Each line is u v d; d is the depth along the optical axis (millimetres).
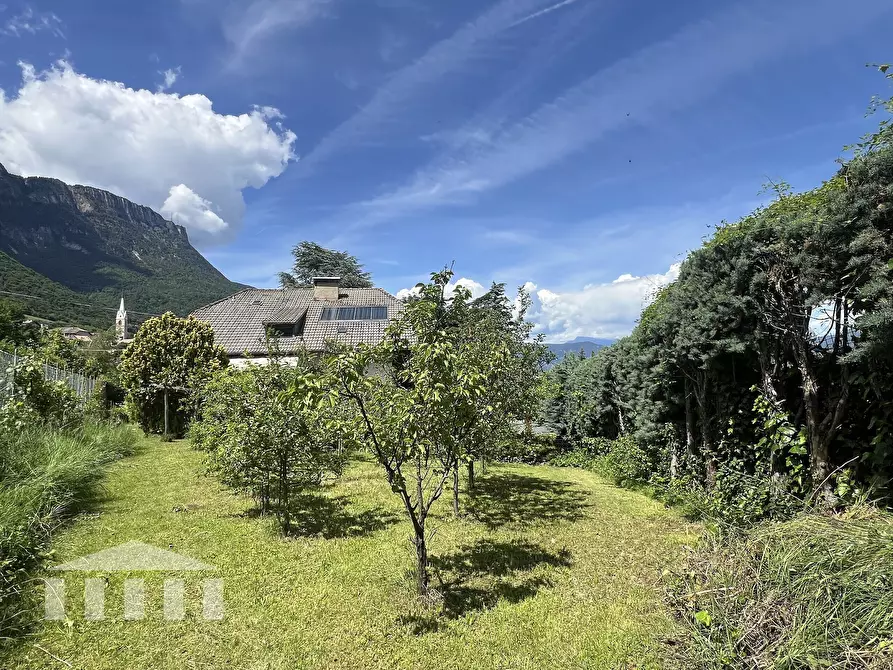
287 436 6188
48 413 8844
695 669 2982
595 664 3270
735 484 6062
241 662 3330
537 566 5027
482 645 3543
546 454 15109
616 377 12781
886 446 4445
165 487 8273
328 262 37469
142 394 15008
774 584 3203
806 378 5195
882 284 3867
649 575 4773
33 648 3379
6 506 4785
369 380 4211
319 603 4148
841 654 2496
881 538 2994
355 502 7590
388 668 3283
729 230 6453
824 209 4652
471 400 4211
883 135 4082
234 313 23688
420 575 4285
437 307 5918
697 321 6500
